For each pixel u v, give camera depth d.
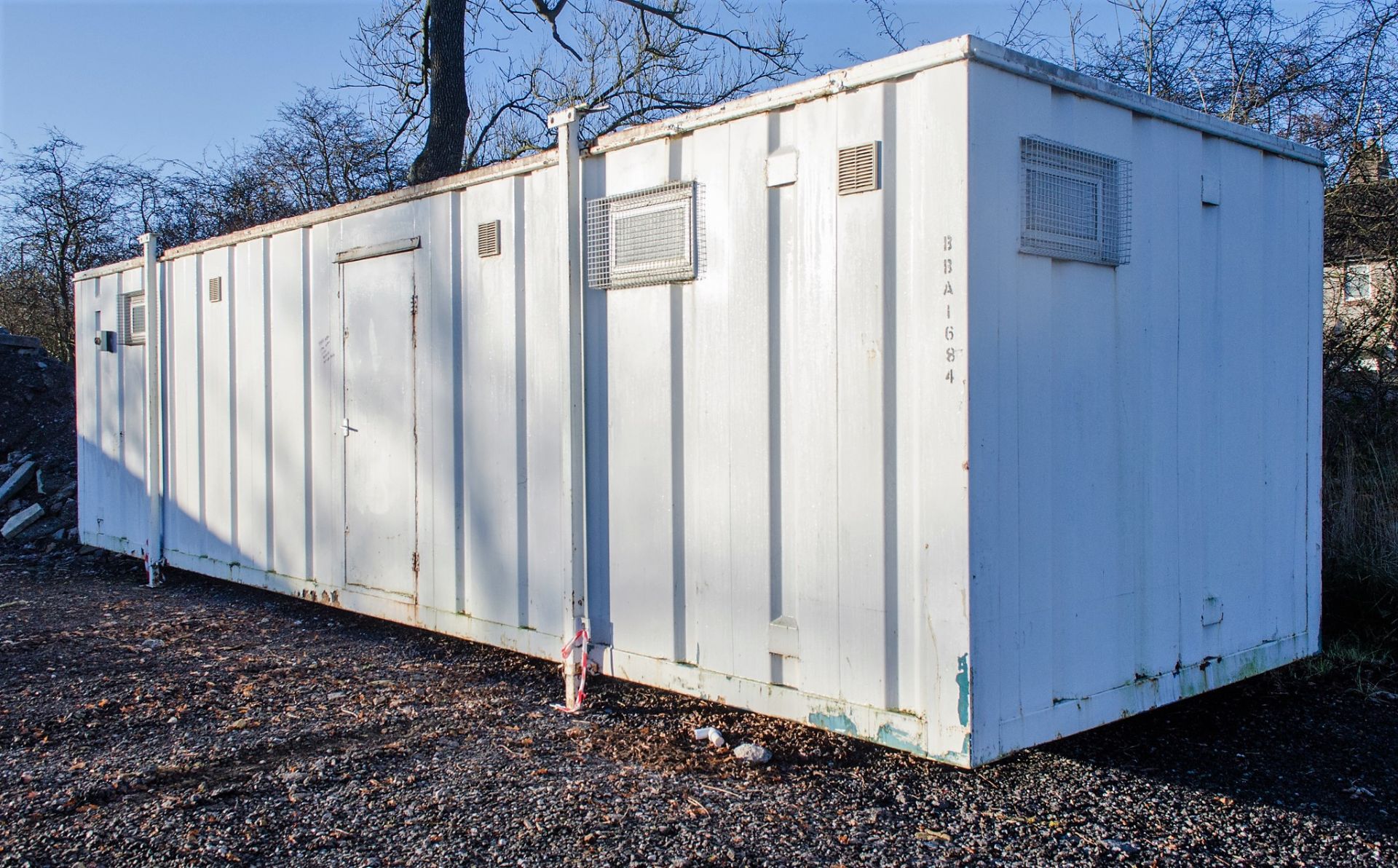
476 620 4.86
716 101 12.77
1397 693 4.39
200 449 6.88
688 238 3.86
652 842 2.86
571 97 13.26
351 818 3.03
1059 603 3.37
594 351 4.27
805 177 3.50
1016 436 3.20
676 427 3.95
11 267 16.72
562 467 4.30
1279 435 4.39
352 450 5.61
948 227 3.08
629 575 4.14
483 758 3.56
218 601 6.57
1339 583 5.23
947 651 3.10
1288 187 4.49
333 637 5.52
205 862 2.75
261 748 3.69
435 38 11.10
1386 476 6.17
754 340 3.66
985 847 2.87
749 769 3.46
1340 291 7.40
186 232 16.69
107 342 7.94
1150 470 3.71
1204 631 3.96
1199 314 3.96
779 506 3.62
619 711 4.12
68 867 2.73
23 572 7.68
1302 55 7.89
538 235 4.55
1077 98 3.43
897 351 3.24
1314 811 3.19
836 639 3.42
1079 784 3.37
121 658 5.07
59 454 10.29
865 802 3.19
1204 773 3.50
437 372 5.07
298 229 5.97
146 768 3.47
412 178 11.21
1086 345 3.47
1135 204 3.69
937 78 3.12
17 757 3.61
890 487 3.26
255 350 6.32
